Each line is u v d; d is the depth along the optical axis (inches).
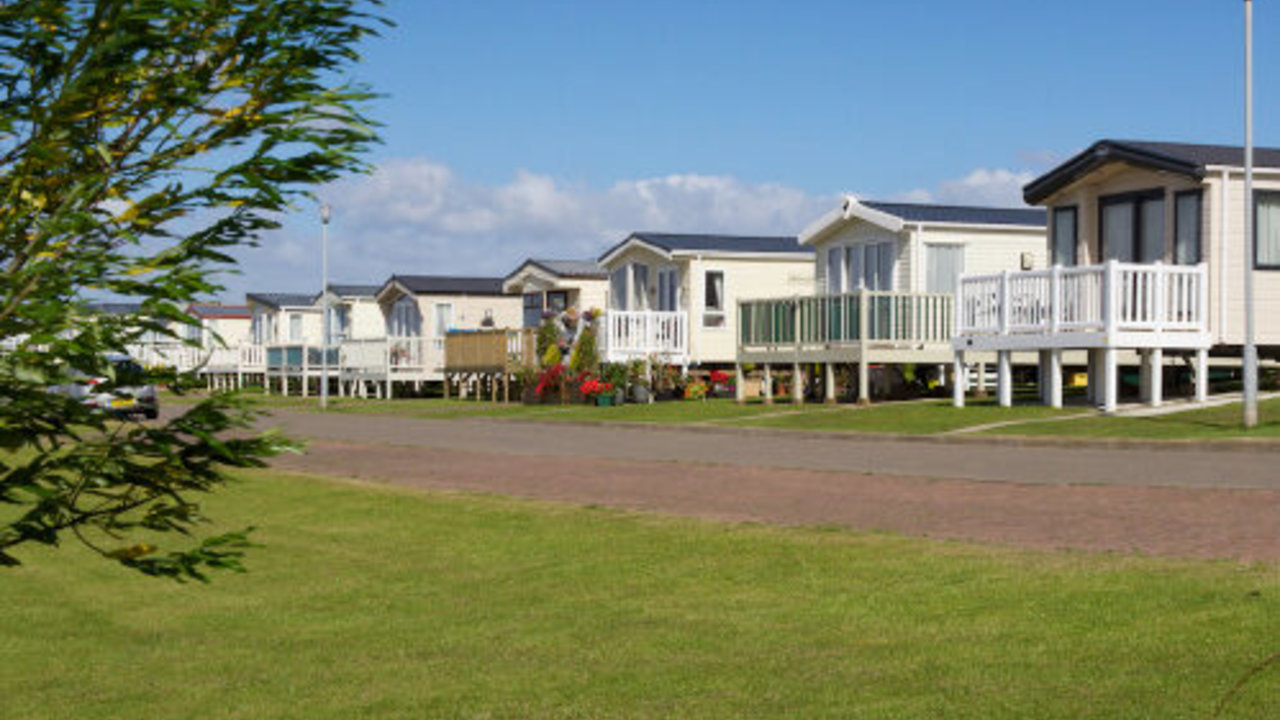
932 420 816.3
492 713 248.2
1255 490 475.8
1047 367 877.2
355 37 120.5
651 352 1348.4
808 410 986.7
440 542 460.4
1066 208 943.7
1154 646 256.1
